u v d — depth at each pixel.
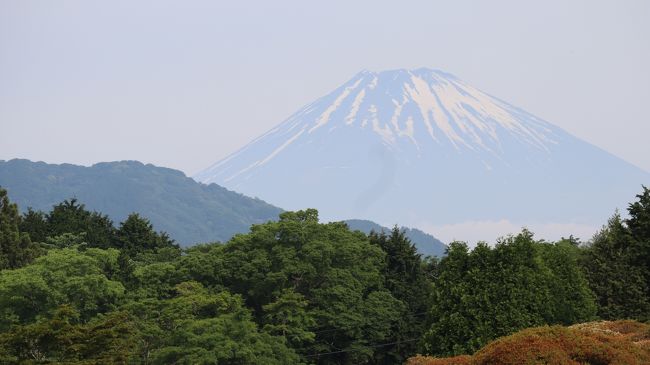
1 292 76.38
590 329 50.47
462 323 71.25
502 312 71.19
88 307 78.00
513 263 73.81
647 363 40.16
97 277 78.50
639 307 76.12
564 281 76.06
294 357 76.38
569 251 82.00
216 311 77.44
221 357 69.06
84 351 56.19
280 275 84.75
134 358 69.44
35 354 57.34
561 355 40.31
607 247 82.75
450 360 48.78
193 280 86.31
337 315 85.56
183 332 69.75
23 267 84.44
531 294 72.25
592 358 40.56
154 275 86.56
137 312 75.44
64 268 81.00
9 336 56.31
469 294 72.81
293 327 80.94
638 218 79.50
